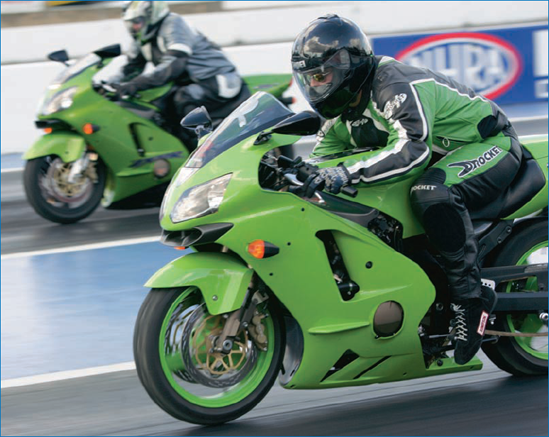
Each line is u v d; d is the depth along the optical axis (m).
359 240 9.27
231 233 8.73
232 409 9.12
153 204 19.94
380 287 9.38
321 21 9.33
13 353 12.24
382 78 9.35
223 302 8.73
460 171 9.60
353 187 9.26
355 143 10.06
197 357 8.94
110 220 19.86
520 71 31.75
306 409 9.77
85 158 18.86
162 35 19.81
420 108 9.17
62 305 14.30
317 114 8.87
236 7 33.47
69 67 19.28
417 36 30.44
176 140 19.48
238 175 8.83
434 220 9.34
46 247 17.80
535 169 10.28
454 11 33.94
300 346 9.33
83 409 10.09
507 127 10.29
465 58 31.00
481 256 10.05
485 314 9.61
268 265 8.88
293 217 8.95
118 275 15.84
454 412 9.45
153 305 8.80
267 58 30.12
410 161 8.98
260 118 9.24
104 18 32.72
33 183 18.56
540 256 10.50
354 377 9.45
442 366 9.76
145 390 9.64
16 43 28.98
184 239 8.93
